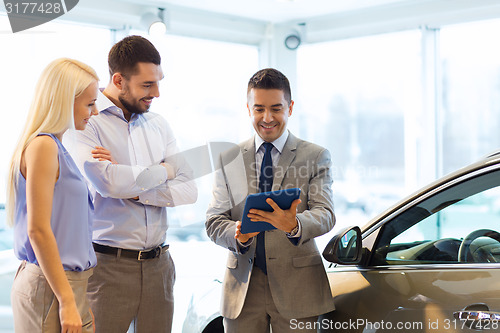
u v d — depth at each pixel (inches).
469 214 71.4
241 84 241.9
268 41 243.4
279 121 79.2
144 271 86.2
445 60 223.0
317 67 247.8
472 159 227.6
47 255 66.5
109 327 84.5
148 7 206.7
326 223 76.6
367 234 81.0
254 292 80.0
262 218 70.4
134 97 86.4
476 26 215.5
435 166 223.9
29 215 66.4
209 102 229.9
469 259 69.6
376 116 243.6
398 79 237.8
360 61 243.8
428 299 69.1
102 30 205.9
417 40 229.3
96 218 86.7
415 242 75.3
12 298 71.0
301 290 77.5
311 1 207.3
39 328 68.4
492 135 225.9
